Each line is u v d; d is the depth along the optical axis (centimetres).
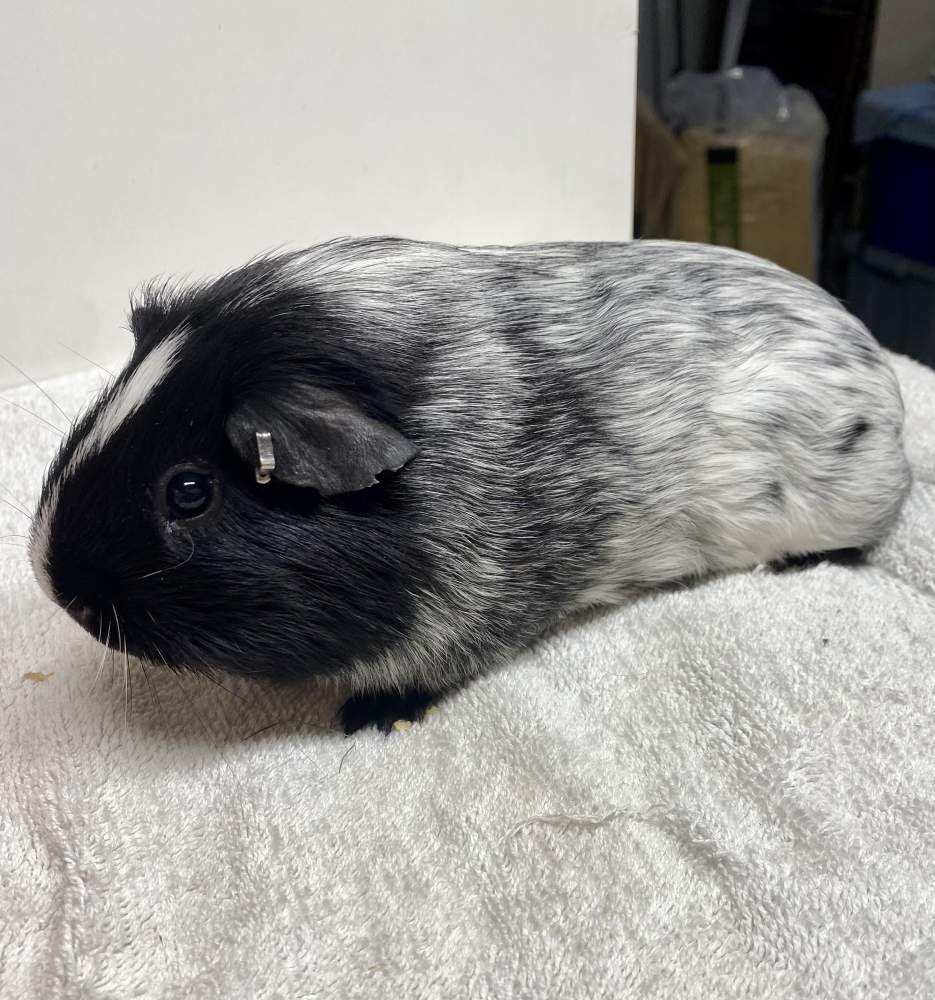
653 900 21
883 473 28
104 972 20
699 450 25
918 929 20
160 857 22
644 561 27
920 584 29
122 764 24
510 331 23
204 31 33
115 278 37
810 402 26
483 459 22
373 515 21
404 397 21
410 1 35
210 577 20
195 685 27
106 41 32
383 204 39
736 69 51
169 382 20
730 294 26
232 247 38
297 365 20
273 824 22
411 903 21
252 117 35
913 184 50
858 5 49
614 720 25
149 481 20
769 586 29
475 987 19
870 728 24
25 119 33
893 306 54
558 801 23
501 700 26
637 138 52
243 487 20
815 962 19
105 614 20
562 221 42
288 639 21
